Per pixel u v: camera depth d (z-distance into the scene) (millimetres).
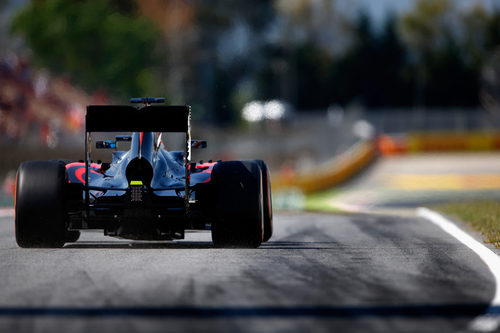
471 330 20422
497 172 175000
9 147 137500
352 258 34156
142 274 29250
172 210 36094
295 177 137875
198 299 24328
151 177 35750
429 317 21906
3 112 178000
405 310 22797
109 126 35906
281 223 57875
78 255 34938
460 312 22578
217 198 36562
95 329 20406
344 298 24562
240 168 37094
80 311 22578
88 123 35875
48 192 36312
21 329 20453
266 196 40562
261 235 37250
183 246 39219
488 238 43844
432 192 138625
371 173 177125
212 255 35031
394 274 29453
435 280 28125
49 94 197375
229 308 22984
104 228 37000
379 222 58312
